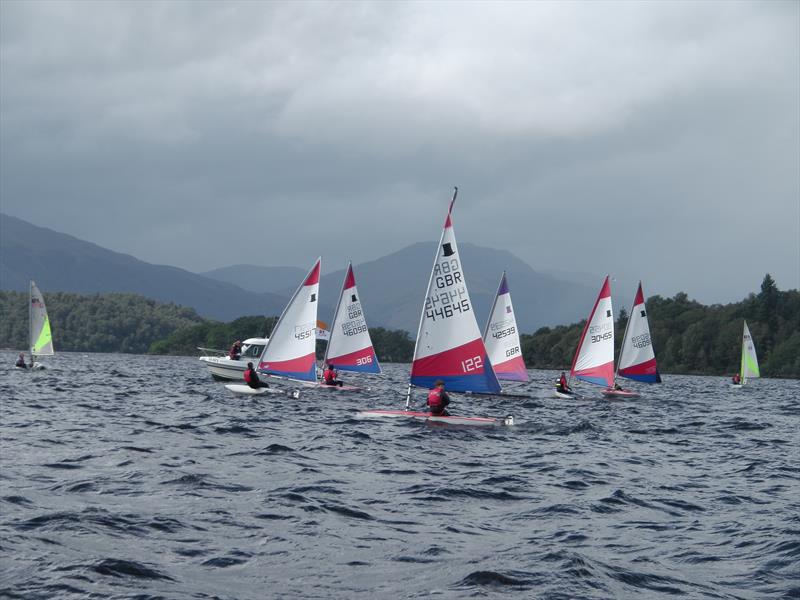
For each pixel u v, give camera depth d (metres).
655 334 181.50
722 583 11.71
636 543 14.03
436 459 23.72
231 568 11.80
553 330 198.62
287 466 21.17
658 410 49.38
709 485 20.58
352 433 29.31
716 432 36.38
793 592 11.29
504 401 50.28
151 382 65.62
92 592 10.38
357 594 10.83
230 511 15.33
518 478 20.66
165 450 23.58
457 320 32.00
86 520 13.98
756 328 166.75
